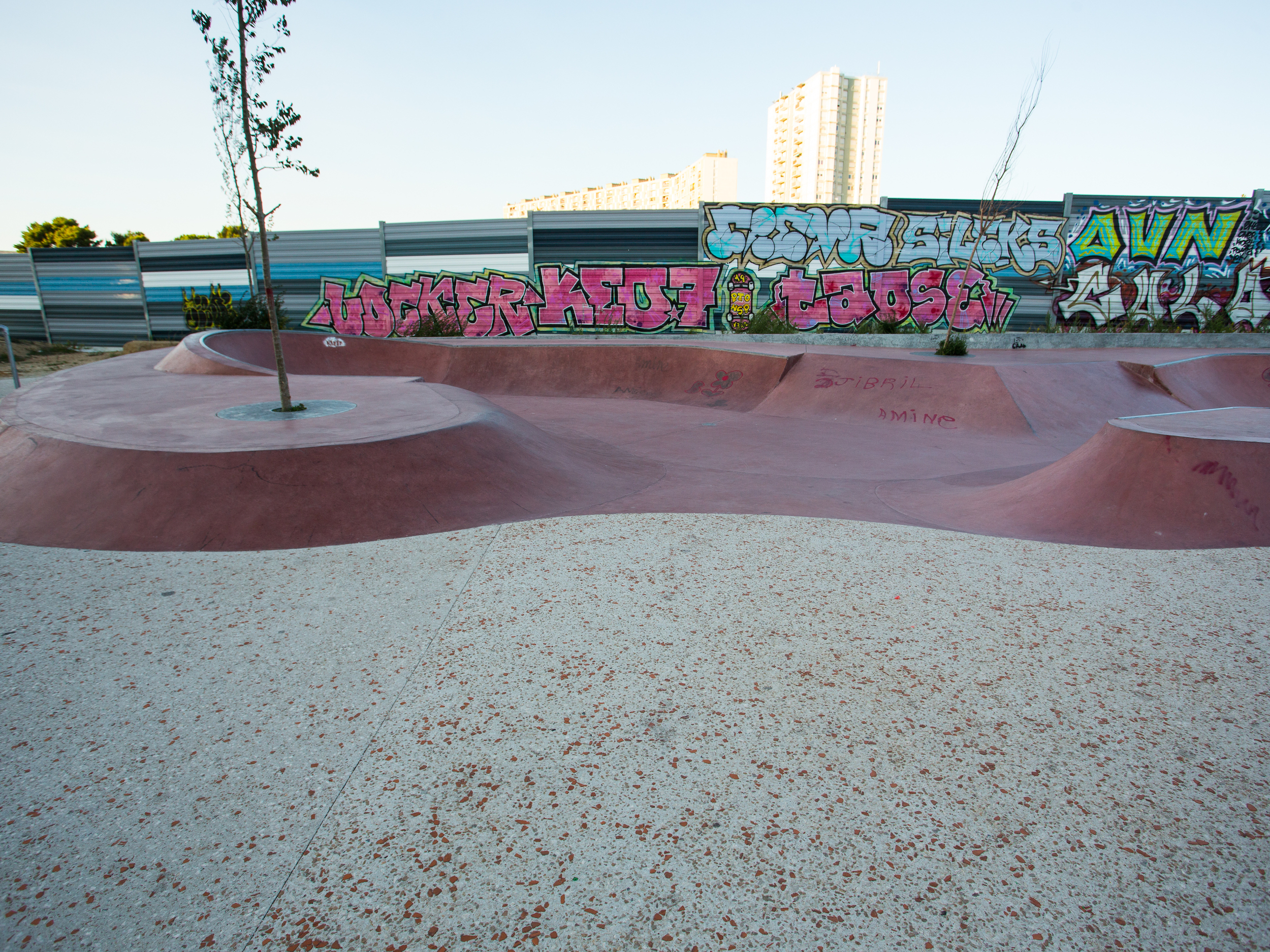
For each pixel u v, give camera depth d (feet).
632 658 8.91
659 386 44.65
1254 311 63.46
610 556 12.64
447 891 5.42
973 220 62.13
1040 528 15.81
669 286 64.13
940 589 11.21
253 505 14.83
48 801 6.34
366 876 5.55
